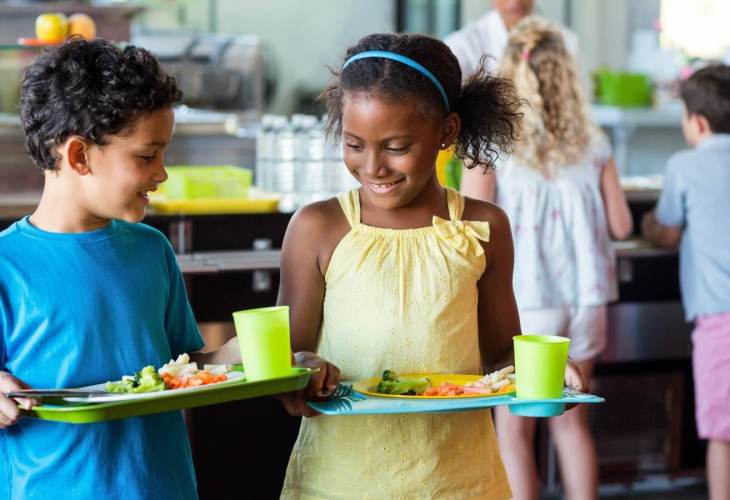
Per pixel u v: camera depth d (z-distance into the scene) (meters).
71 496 1.65
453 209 1.97
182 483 1.75
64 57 1.61
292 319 1.95
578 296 3.34
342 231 1.93
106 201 1.64
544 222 3.28
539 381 1.67
